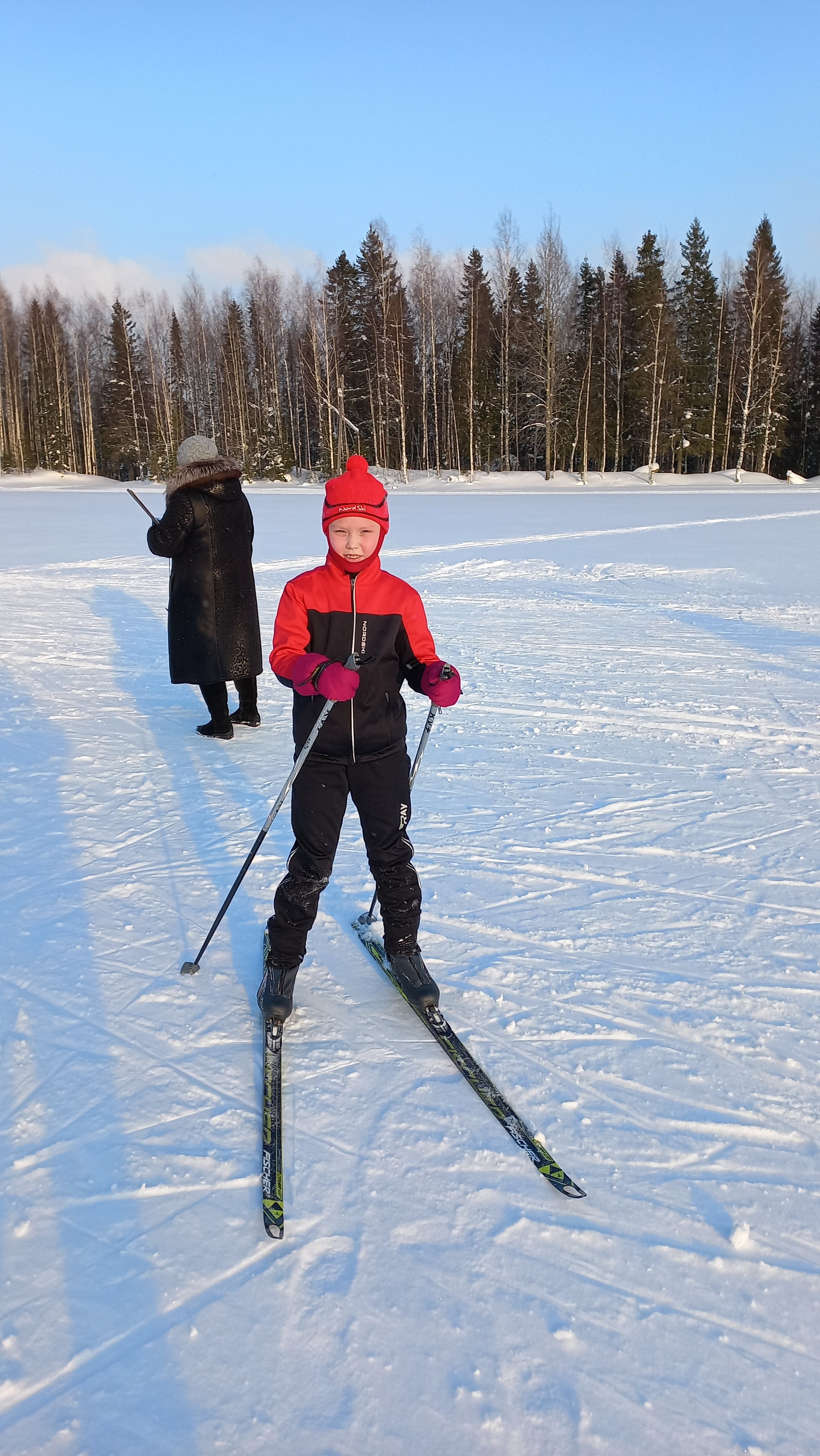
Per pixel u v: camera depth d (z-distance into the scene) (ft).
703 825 12.06
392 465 160.86
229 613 15.55
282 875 10.61
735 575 34.58
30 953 8.77
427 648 7.89
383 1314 5.05
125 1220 5.66
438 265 158.40
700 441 145.79
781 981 8.47
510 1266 5.38
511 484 130.62
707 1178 6.10
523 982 8.39
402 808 7.93
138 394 185.47
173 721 16.89
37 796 12.94
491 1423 4.47
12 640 22.94
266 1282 5.24
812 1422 4.54
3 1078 6.96
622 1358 4.83
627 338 148.05
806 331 178.70
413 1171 6.10
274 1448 4.33
